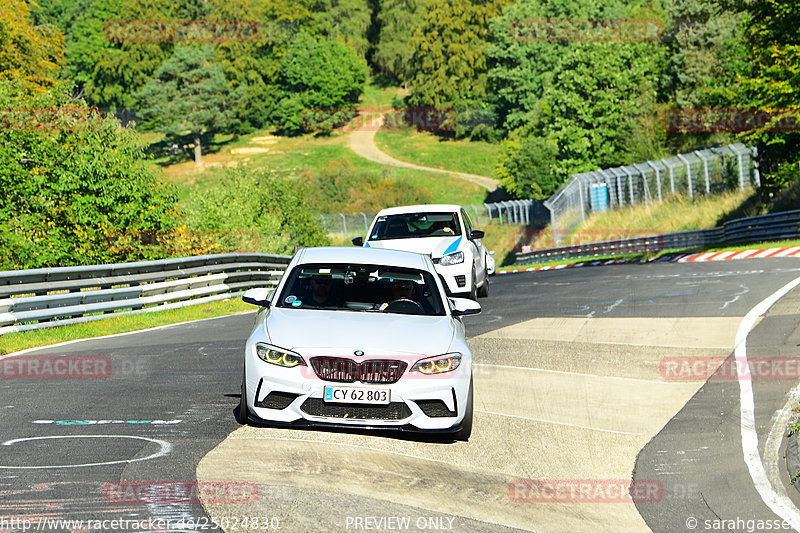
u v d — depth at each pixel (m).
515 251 190.88
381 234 47.72
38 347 35.62
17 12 114.88
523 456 19.88
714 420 23.25
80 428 20.11
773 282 50.97
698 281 55.66
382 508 15.35
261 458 17.94
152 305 51.84
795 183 104.44
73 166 77.06
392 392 19.45
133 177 79.50
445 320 21.88
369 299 22.47
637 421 23.34
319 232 124.94
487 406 24.75
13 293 38.66
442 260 45.59
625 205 157.12
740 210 119.50
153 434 19.69
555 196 169.62
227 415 21.94
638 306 45.38
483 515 15.59
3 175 73.94
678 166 144.50
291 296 22.45
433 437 20.94
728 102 105.69
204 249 83.12
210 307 56.28
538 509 16.23
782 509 16.64
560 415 23.88
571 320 41.78
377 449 19.33
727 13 176.00
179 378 27.64
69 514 13.87
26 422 20.69
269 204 117.88
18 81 86.94
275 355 19.77
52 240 74.81
